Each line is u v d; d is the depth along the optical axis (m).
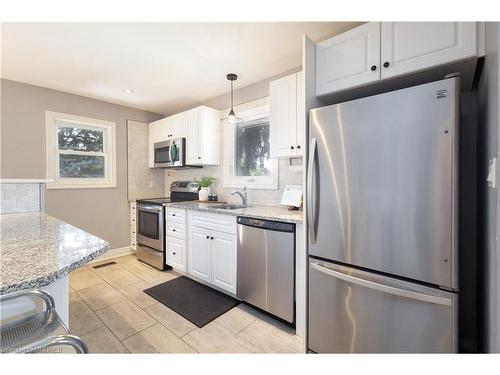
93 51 2.16
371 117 1.32
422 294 1.16
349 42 1.51
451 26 1.19
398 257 1.24
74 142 3.31
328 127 1.48
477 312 1.40
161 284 2.70
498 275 0.88
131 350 1.62
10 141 2.76
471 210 1.45
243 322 1.97
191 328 1.88
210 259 2.52
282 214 2.05
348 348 1.41
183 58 2.29
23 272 0.73
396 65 1.34
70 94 3.20
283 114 2.25
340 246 1.44
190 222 2.77
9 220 1.63
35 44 2.04
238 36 1.94
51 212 3.07
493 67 1.00
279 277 1.90
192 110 3.24
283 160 2.66
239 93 3.08
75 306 2.21
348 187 1.40
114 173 3.62
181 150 3.35
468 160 1.47
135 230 3.68
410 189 1.20
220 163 3.34
